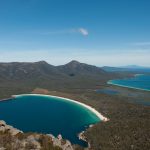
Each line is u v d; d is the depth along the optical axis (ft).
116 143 399.65
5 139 106.73
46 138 118.83
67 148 126.52
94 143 430.20
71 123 652.89
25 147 105.19
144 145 360.07
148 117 570.87
